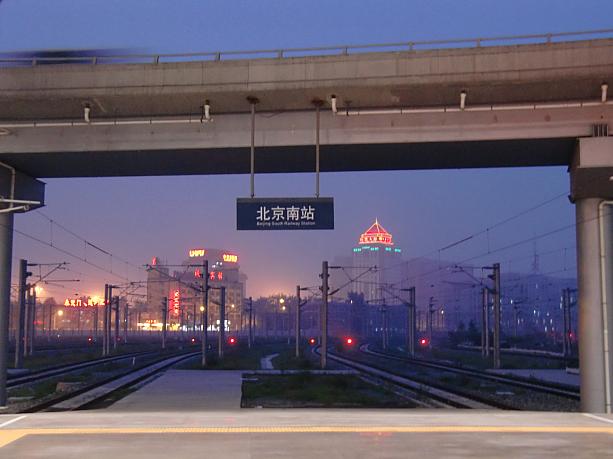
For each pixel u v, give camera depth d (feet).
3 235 76.89
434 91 66.23
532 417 55.42
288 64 65.72
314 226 67.97
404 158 76.64
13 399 99.91
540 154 74.64
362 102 69.15
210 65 66.28
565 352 267.39
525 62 63.46
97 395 104.01
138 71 66.59
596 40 63.10
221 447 39.68
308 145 71.05
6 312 76.95
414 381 140.97
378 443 41.22
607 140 67.77
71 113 71.26
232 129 71.82
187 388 111.34
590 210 71.41
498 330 198.80
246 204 68.28
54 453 37.76
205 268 196.85
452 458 36.37
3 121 72.79
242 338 553.23
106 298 288.10
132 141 72.33
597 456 37.09
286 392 109.09
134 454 37.42
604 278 70.64
